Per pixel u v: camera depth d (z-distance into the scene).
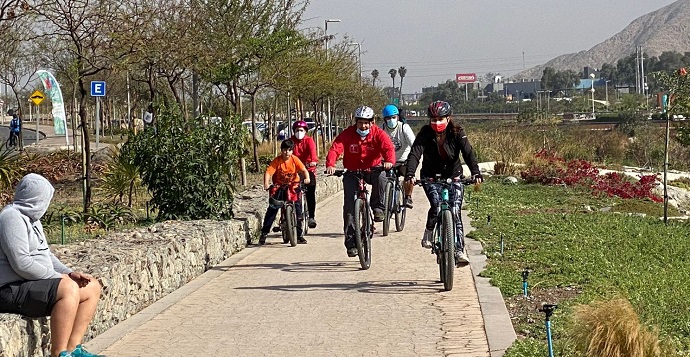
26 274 6.51
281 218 13.21
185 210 14.08
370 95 54.66
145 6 17.30
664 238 13.37
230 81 24.38
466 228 14.41
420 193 22.31
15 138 40.12
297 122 14.51
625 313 6.44
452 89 140.62
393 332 7.88
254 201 16.31
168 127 14.33
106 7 15.80
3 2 14.75
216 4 22.27
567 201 20.06
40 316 6.57
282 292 9.81
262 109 46.03
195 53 20.34
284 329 8.13
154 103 14.68
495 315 8.25
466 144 9.63
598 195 21.56
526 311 8.53
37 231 6.73
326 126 51.19
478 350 7.20
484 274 10.30
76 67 16.28
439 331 7.85
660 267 11.05
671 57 157.88
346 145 11.56
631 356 6.30
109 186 17.02
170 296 9.74
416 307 8.83
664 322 8.03
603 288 9.40
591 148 40.19
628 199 21.17
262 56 23.88
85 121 15.95
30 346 6.56
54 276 6.68
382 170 11.52
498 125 52.84
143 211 16.81
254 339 7.80
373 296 9.42
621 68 166.12
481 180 9.69
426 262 11.50
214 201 14.07
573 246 12.34
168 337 7.96
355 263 11.62
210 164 14.12
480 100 145.00
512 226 14.60
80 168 26.08
